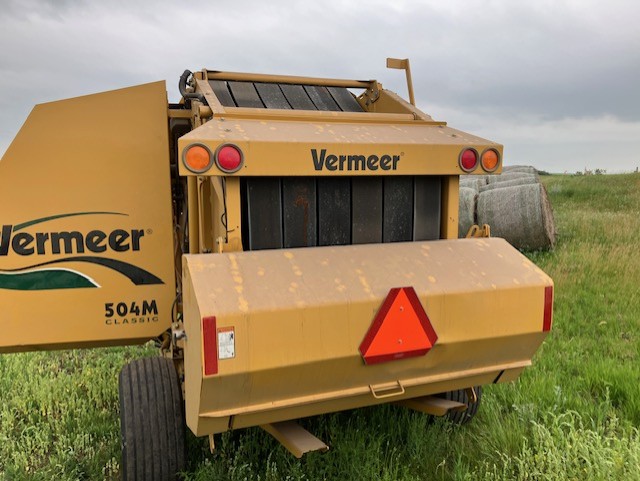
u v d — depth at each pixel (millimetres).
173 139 3977
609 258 9469
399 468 3600
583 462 3443
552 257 10281
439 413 3391
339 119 3371
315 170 2814
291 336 2525
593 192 20969
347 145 2865
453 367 3053
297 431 3035
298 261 2758
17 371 5297
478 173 3232
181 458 3320
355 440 3723
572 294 7684
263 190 2932
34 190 3559
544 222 10750
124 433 3232
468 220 11609
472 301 2910
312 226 3061
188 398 2748
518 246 11102
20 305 3592
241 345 2432
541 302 3082
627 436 3768
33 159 3545
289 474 3461
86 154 3627
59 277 3637
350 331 2650
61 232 3619
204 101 3545
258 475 3350
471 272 3004
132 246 3740
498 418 4098
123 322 3771
